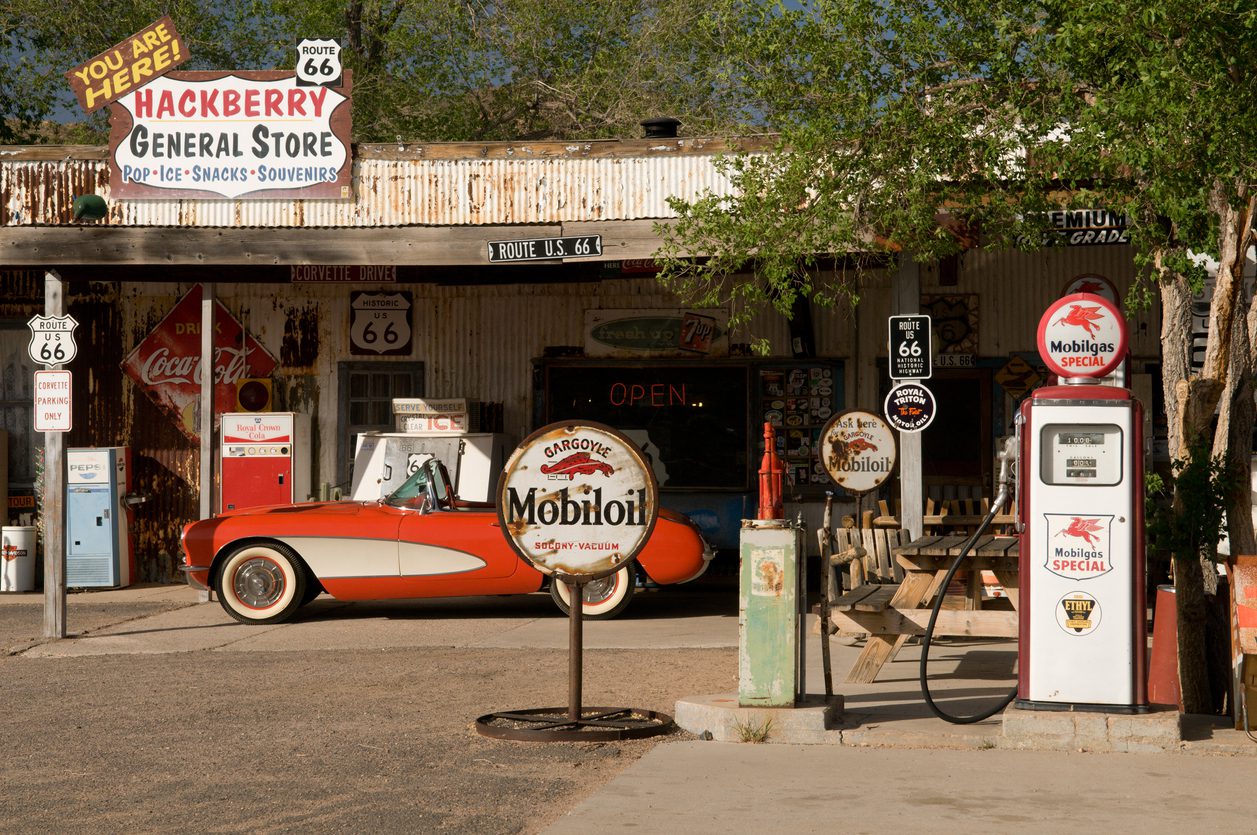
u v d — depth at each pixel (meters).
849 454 11.62
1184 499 8.05
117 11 25.23
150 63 13.58
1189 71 8.21
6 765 6.97
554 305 17.12
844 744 7.25
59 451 12.38
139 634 12.45
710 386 16.88
